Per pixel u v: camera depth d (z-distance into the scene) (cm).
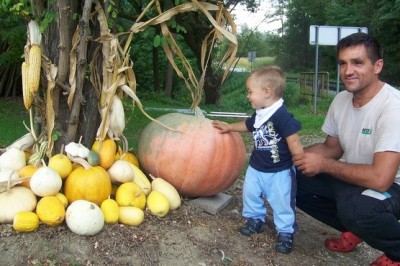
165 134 368
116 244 302
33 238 294
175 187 371
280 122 322
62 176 322
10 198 303
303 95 2053
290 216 333
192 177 359
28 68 330
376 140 305
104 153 341
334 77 3506
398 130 293
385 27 2530
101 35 355
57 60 356
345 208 305
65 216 304
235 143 372
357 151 323
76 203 302
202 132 363
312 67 4988
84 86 371
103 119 351
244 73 3244
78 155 331
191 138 360
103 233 307
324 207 354
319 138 898
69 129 354
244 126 352
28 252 287
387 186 294
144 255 301
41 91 375
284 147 327
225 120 1035
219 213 375
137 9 847
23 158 342
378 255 359
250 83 331
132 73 367
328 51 3650
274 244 340
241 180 494
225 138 366
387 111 301
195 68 1627
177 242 316
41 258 286
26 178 318
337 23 2902
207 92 1622
